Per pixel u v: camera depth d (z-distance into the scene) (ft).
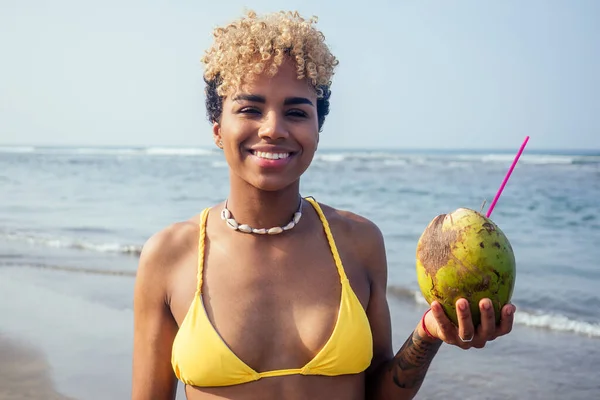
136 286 8.12
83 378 18.07
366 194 74.33
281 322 7.55
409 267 32.81
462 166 138.92
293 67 7.36
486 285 6.75
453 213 7.31
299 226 8.11
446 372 18.84
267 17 7.71
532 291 28.30
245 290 7.66
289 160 7.42
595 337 21.90
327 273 7.87
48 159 201.67
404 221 51.01
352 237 8.29
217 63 7.54
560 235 45.50
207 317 7.50
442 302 6.97
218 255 7.91
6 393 17.16
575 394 17.19
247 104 7.34
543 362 19.56
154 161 180.86
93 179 104.06
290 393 7.36
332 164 150.20
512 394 17.21
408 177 102.58
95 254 36.47
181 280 7.89
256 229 7.93
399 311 24.66
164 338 7.97
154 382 7.95
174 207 61.87
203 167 141.59
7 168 141.90
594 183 88.74
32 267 32.65
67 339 21.33
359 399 7.82
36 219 53.06
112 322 23.12
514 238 44.50
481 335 6.75
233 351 7.38
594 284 29.43
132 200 68.69
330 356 7.41
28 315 24.25
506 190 78.89
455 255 6.88
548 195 73.00
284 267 7.82
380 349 8.33
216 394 7.43
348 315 7.59
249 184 7.84
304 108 7.41
